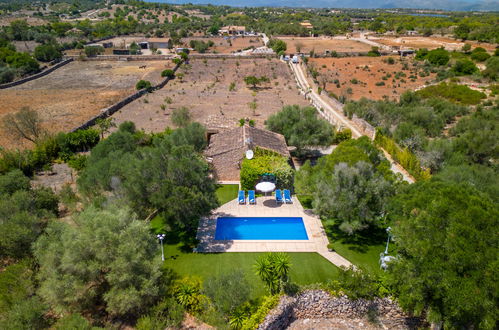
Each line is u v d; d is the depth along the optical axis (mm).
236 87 90062
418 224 18016
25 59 99500
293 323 20016
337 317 20359
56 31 175250
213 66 111312
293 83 95250
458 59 109250
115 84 89938
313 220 30203
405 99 71188
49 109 67812
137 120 61562
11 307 17656
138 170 25891
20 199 25375
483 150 37781
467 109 64562
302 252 25750
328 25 197875
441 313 17281
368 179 25750
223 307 18719
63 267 17594
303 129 42656
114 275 17547
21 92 81125
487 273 15508
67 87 86688
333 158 28250
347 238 27422
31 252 22203
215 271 23531
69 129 56219
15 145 48781
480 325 15883
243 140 37594
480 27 177375
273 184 32531
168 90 85688
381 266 23234
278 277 20047
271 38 156250
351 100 75000
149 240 20031
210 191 27062
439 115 59875
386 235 27672
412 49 132750
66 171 41531
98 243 17938
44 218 25969
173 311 18406
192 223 29141
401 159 41094
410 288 17844
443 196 18734
